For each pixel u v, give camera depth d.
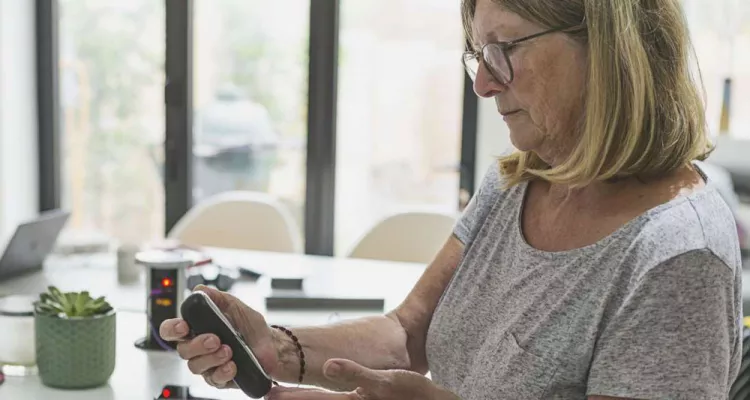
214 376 1.16
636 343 0.96
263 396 1.16
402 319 1.40
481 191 1.34
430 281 1.39
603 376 0.98
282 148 4.01
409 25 3.80
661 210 1.01
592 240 1.08
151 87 4.15
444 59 3.79
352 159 3.96
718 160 3.82
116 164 4.29
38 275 2.51
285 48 3.93
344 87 3.89
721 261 0.94
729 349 0.96
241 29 3.97
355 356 1.35
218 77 4.03
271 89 3.98
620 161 1.02
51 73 4.26
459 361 1.22
